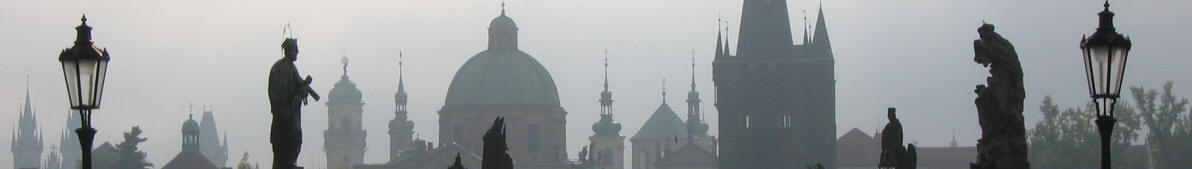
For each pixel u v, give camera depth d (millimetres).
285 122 35031
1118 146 184875
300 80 35469
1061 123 191125
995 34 33875
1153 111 186625
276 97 35094
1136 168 187500
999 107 33531
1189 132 185625
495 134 45875
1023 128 33594
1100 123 31922
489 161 45594
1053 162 187125
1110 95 31672
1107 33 31625
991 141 33594
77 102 33375
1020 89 33625
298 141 35250
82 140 33562
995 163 33469
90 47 33469
